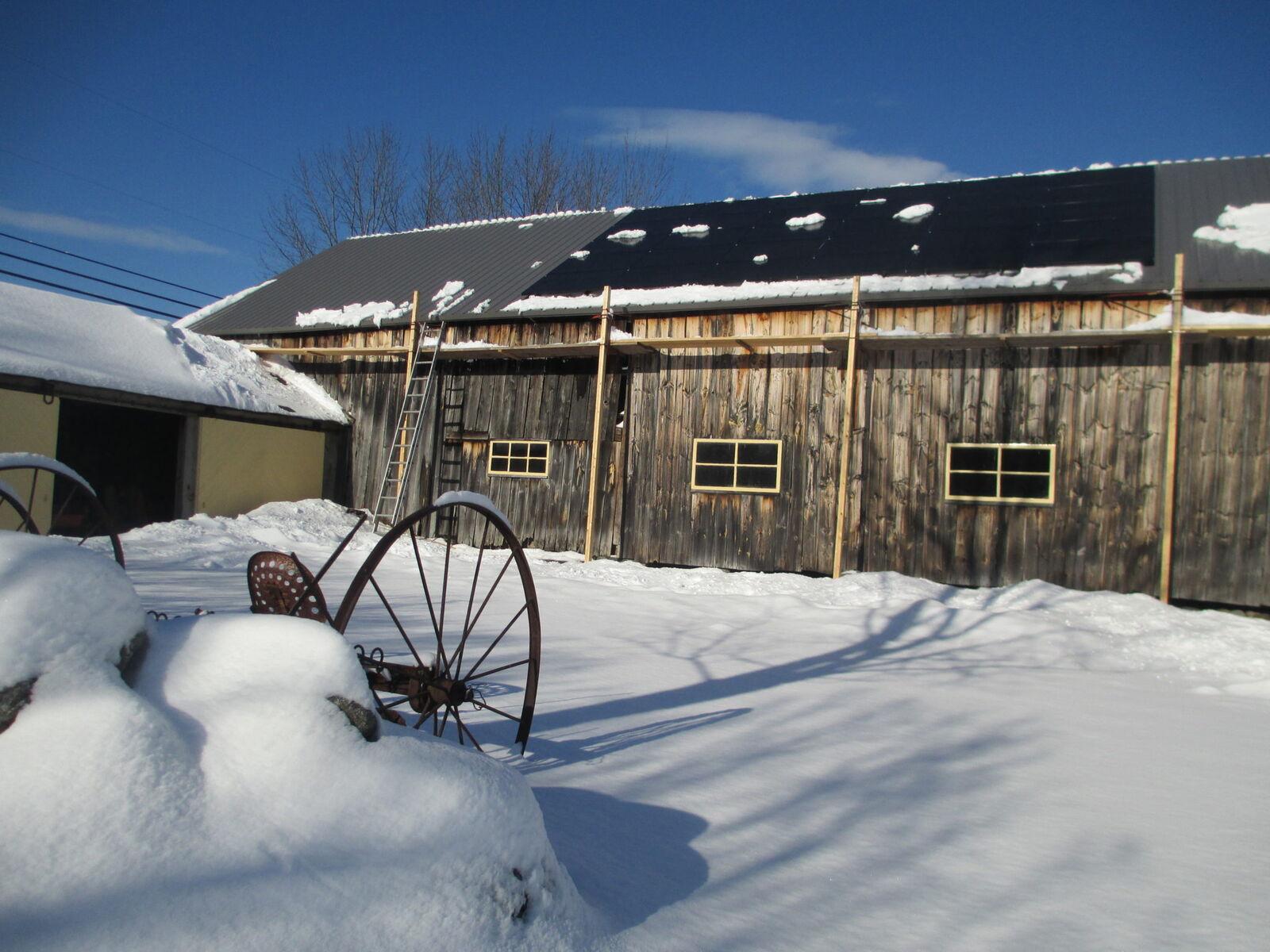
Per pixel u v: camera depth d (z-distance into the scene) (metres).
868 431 11.78
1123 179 13.28
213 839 1.91
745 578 11.45
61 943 1.62
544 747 4.29
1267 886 3.12
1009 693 6.41
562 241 16.77
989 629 8.84
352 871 1.97
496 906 2.12
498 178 34.94
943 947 2.58
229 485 14.17
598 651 7.11
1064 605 9.99
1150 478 10.44
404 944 1.90
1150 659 8.02
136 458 15.91
